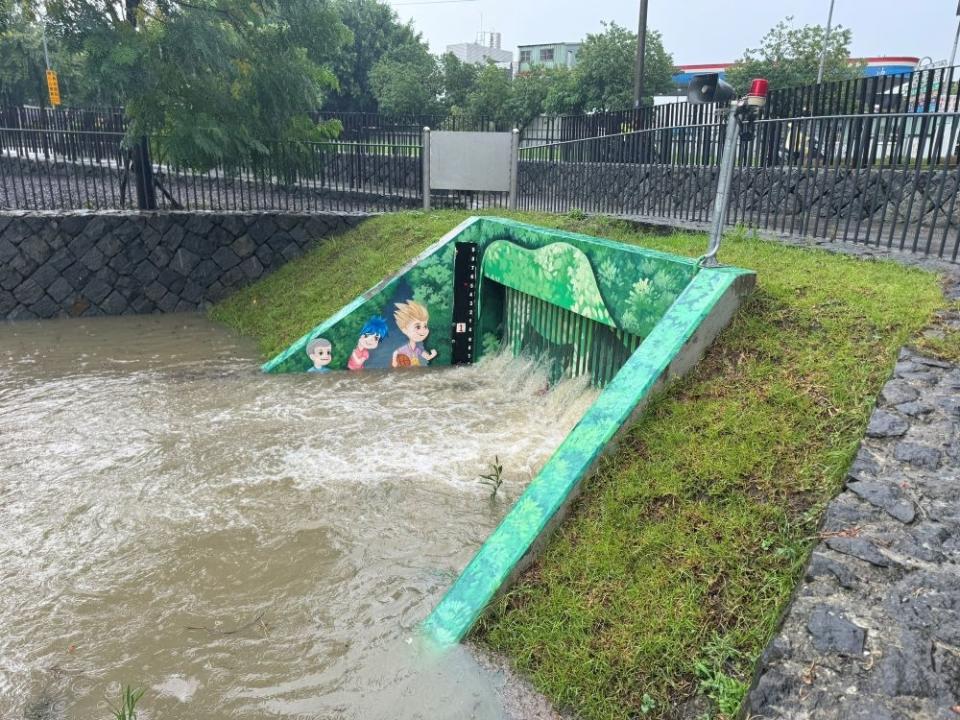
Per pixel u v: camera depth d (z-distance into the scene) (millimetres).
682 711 3059
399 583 4508
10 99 26094
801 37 23469
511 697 3416
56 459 6359
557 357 7715
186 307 12773
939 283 5469
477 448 6461
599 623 3529
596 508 4129
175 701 3619
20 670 3852
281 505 5500
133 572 4691
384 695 3564
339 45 13891
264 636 4070
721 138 9844
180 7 12320
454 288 9062
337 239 13109
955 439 3574
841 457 3715
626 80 25531
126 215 12195
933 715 2426
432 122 19000
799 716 2545
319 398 7875
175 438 6789
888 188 7648
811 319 4973
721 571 3455
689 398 4586
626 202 11477
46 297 12016
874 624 2758
